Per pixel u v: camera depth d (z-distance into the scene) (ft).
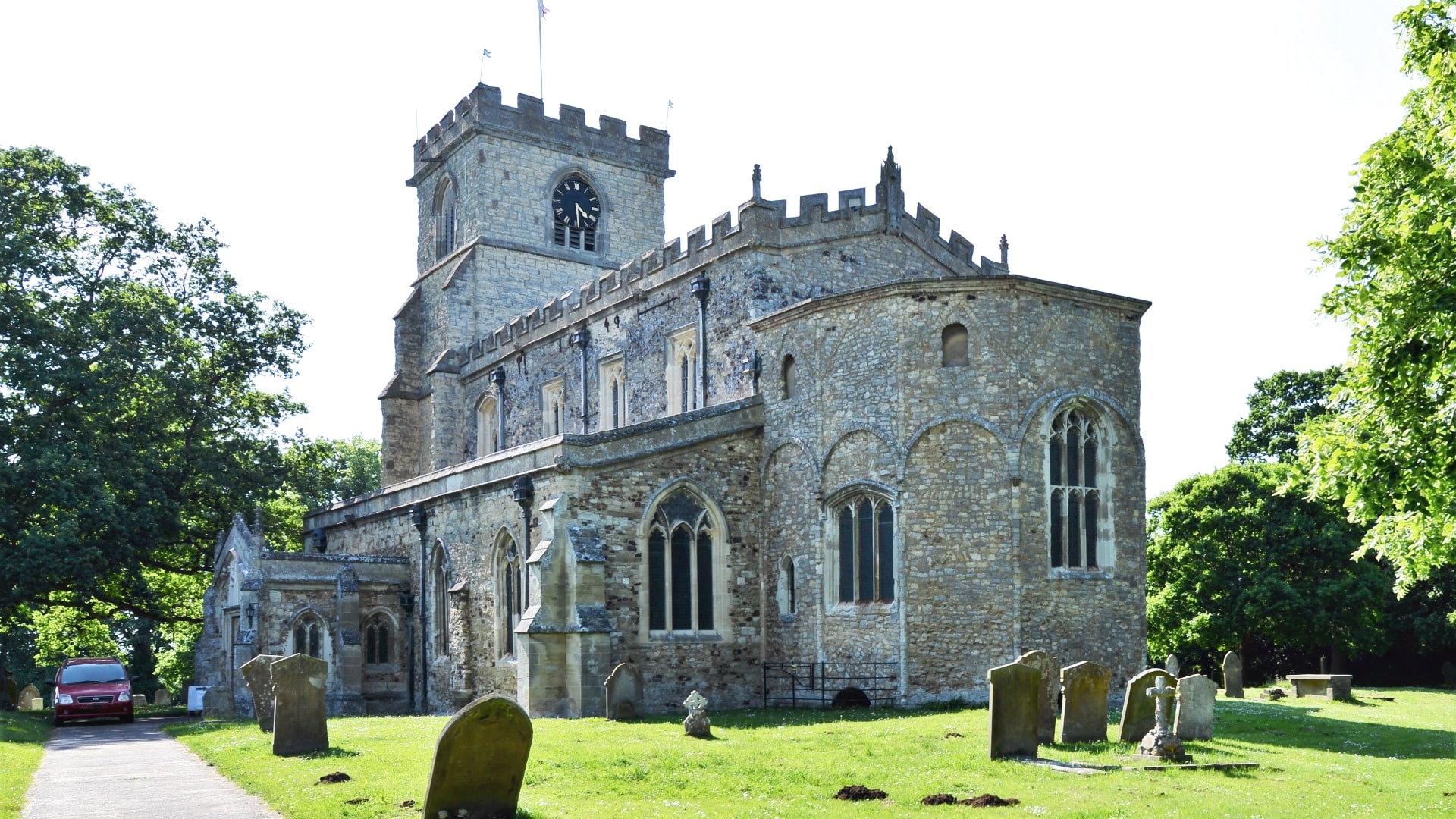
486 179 192.34
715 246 126.52
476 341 185.47
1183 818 49.98
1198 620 168.14
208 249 181.57
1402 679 188.24
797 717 96.68
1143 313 110.11
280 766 67.87
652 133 209.97
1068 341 105.40
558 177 198.80
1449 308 60.44
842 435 108.27
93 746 95.14
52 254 161.27
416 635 138.92
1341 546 166.71
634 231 207.00
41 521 143.84
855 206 127.95
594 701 100.53
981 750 70.18
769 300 120.98
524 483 110.63
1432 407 62.90
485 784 49.16
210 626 153.48
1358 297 65.57
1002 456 100.89
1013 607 98.68
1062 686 75.31
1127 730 73.72
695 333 129.59
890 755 69.31
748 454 116.26
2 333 151.64
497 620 118.21
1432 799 58.13
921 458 102.99
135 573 154.51
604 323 148.97
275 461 180.96
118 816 54.03
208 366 178.09
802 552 110.93
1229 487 177.78
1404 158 66.39
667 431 111.45
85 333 159.33
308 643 136.26
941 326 104.12
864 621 104.42
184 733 106.52
